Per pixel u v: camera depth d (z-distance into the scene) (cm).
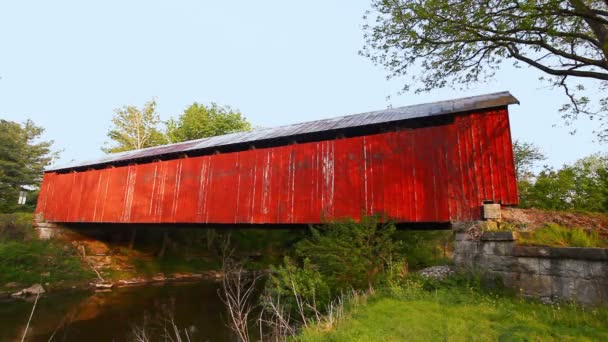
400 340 464
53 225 1908
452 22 887
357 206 1002
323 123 1222
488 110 883
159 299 1381
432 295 686
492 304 621
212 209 1294
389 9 973
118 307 1241
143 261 1997
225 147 1343
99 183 1714
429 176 919
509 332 472
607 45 758
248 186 1227
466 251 802
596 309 548
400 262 855
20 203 2525
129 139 3278
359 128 1078
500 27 845
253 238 2669
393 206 949
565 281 621
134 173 1587
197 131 2908
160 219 1431
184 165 1425
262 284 1753
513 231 720
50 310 1172
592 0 866
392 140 998
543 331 478
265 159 1216
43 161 3052
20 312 1134
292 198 1123
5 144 2736
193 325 1029
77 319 1078
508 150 833
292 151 1164
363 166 1024
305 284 812
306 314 794
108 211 1628
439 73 1045
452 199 873
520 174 1745
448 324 520
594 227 752
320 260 866
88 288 1550
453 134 912
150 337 916
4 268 1437
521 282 680
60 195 1900
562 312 559
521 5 798
